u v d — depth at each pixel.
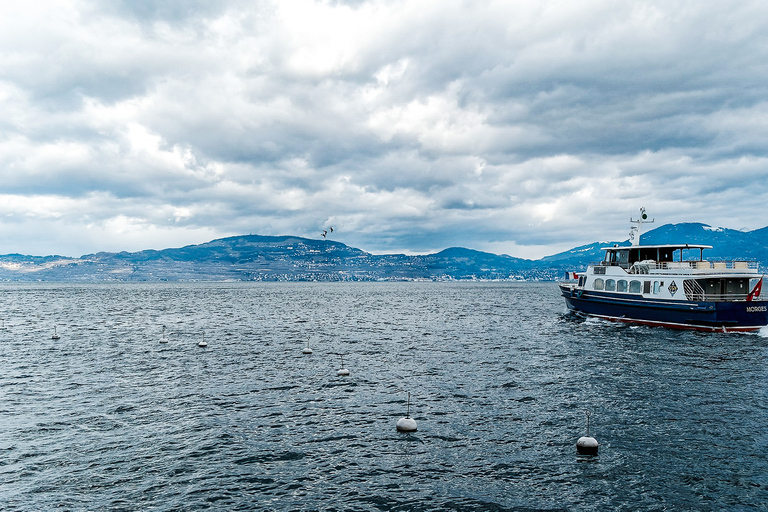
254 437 26.28
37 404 32.41
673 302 62.41
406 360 48.03
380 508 19.00
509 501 19.45
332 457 23.69
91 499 19.42
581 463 22.81
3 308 123.38
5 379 39.75
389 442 25.59
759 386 36.41
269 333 70.00
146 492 20.03
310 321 88.12
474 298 181.38
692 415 29.50
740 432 26.52
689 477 21.25
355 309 119.75
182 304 141.12
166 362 47.09
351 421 28.97
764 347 52.72
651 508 18.78
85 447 24.72
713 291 61.16
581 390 35.66
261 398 33.97
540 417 29.50
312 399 33.72
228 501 19.39
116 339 63.84
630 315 68.56
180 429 27.48
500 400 33.25
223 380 39.38
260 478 21.44
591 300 73.69
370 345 58.00
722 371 41.47
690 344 54.66
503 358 48.62
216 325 81.31
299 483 21.00
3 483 20.67
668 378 39.16
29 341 61.94
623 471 21.91
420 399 33.62
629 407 31.34
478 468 22.42
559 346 55.41
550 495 19.88
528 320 87.62
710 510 18.59
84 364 46.09
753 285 62.78
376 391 35.84
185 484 20.77
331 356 50.47
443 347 56.16
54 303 146.25
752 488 20.22
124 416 29.84
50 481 20.91
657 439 25.62
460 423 28.52
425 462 23.12
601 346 54.66
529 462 22.98
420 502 19.44
